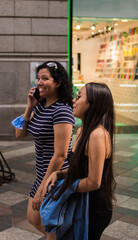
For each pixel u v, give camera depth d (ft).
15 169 18.69
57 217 6.00
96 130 5.74
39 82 7.56
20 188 15.62
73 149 7.01
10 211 12.89
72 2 27.71
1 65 26.27
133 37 29.96
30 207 7.95
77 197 6.10
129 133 29.14
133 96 30.83
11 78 26.48
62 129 7.23
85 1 27.86
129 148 23.68
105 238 10.64
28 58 26.40
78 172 5.94
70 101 7.65
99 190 6.04
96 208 6.06
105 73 29.55
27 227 11.50
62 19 26.43
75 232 6.10
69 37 27.94
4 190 15.33
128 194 14.75
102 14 28.40
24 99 26.66
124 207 13.24
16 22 25.99
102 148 5.66
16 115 26.58
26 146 24.84
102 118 5.90
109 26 28.66
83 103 6.00
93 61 28.50
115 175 17.52
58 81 7.59
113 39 29.17
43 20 26.22
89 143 5.73
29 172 18.17
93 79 29.09
